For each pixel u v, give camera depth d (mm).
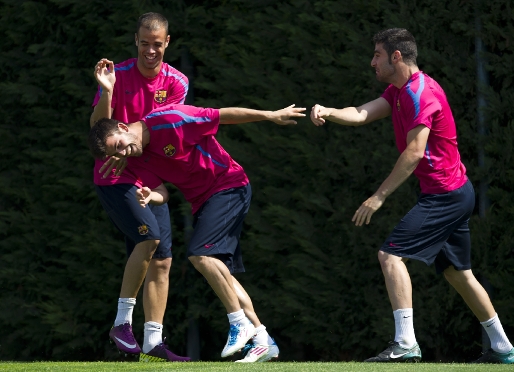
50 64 23703
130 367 13305
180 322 22953
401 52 15711
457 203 15703
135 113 16859
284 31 22234
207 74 22969
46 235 23781
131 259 16672
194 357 22922
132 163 16328
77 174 23359
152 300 17312
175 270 22750
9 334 23938
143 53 16422
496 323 16703
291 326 22172
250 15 22469
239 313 16031
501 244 20641
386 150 21141
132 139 15211
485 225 20703
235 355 23125
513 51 20875
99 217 23375
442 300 20922
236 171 16469
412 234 15430
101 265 23047
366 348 21750
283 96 22000
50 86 23859
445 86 21094
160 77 17062
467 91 21156
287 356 22828
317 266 21391
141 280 16812
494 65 20969
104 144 15031
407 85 15469
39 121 23891
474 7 21062
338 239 21547
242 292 16750
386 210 21344
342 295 21484
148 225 16453
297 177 21891
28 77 23859
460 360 21531
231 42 22734
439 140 15469
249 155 22266
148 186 16328
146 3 22844
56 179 23562
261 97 22375
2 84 23844
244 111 15664
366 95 21422
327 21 21719
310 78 21828
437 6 21219
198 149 15883
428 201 15633
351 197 21500
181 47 23203
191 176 16062
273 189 22000
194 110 15719
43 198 23750
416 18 21203
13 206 24469
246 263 22406
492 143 20750
